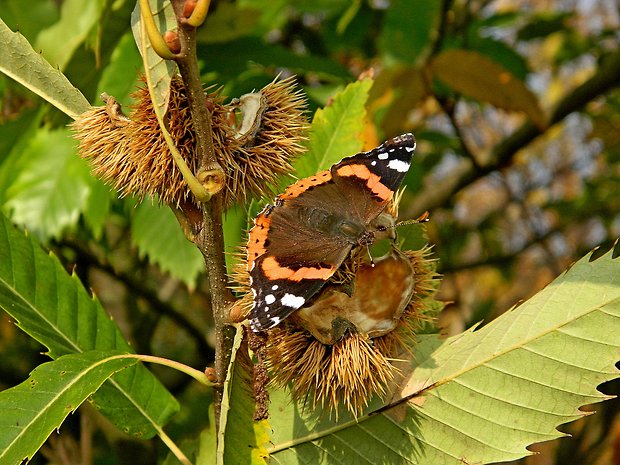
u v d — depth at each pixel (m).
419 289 0.43
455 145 0.70
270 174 0.42
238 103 0.42
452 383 0.43
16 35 0.43
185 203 0.42
